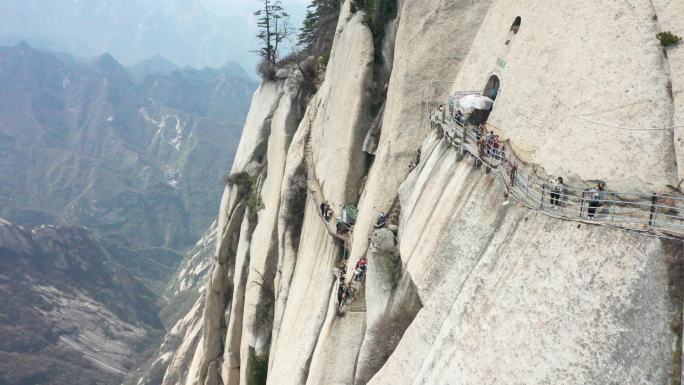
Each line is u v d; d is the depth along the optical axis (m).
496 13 29.78
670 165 17.34
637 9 19.62
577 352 16.12
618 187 18.30
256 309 52.78
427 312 23.08
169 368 98.50
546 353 16.84
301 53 71.19
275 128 61.81
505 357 17.98
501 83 26.39
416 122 33.41
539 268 18.25
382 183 33.22
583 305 16.50
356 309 30.39
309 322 36.62
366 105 40.44
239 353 60.28
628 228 16.47
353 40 43.53
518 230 20.00
